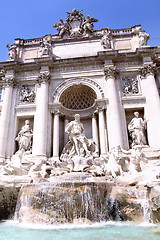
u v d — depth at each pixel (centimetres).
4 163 1914
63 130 2306
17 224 927
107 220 999
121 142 1866
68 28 2614
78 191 1009
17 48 2562
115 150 1614
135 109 2116
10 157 2014
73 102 2420
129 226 851
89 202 1000
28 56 2538
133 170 1392
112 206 1032
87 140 1962
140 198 1022
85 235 690
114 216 1020
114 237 653
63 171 1555
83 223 915
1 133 2055
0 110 2327
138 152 1430
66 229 800
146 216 952
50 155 2009
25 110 2209
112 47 2433
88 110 2334
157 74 2262
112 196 1048
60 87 2262
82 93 2369
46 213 961
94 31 2561
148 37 2397
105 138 1994
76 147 1894
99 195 1036
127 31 2553
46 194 1004
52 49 2502
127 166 1575
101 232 736
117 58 2291
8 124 2138
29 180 1244
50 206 979
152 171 1199
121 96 2142
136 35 2472
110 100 2055
